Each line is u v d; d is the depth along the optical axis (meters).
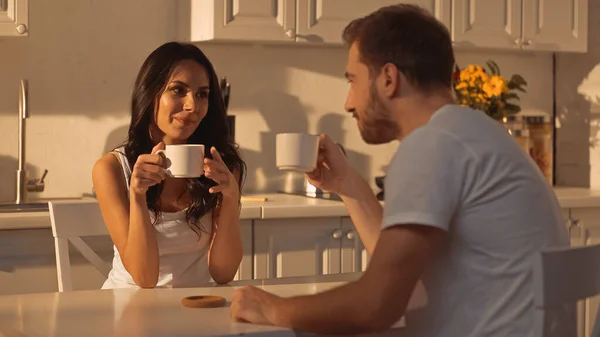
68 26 3.42
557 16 3.86
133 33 3.52
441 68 1.49
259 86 3.73
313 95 3.83
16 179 3.24
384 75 1.49
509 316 1.41
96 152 3.49
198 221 2.20
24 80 3.22
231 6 3.31
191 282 2.20
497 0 3.73
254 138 3.73
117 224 2.15
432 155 1.37
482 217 1.40
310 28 3.43
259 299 1.47
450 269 1.43
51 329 1.41
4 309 1.58
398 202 1.36
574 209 3.59
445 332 1.43
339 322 1.37
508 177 1.40
